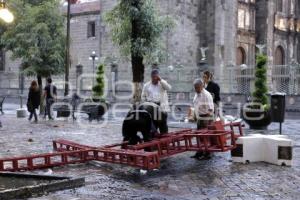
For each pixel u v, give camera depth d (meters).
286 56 58.38
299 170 10.59
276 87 33.28
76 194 8.08
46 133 17.64
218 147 11.23
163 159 11.99
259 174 10.07
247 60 50.81
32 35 28.70
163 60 22.25
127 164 10.22
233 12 46.94
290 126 22.22
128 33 21.47
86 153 10.96
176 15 40.91
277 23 56.16
